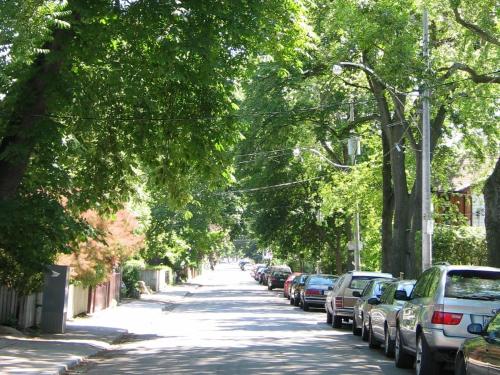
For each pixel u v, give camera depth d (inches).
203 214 2036.2
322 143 1562.5
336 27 997.8
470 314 418.0
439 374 444.5
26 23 431.8
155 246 1955.0
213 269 6220.5
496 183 737.6
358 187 1451.8
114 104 752.3
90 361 573.0
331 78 1229.1
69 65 666.2
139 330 890.1
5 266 693.9
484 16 808.9
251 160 1505.9
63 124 697.6
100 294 1210.6
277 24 666.8
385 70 892.6
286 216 2016.5
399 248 1141.7
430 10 891.4
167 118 746.8
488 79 856.9
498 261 730.8
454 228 1295.5
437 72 928.9
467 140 1215.6
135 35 609.3
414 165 1398.9
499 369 304.5
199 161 772.0
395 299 545.0
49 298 772.6
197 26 618.5
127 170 839.7
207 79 658.8
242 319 1060.5
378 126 1478.8
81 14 576.7
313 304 1253.1
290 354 601.0
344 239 2074.3
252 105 1242.6
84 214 893.8
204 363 538.9
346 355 601.9
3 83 606.2
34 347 616.1
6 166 653.9
